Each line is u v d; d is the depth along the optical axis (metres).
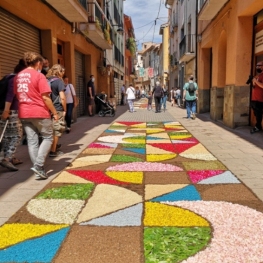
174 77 29.92
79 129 9.55
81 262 2.29
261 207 3.28
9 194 3.77
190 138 7.75
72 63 11.57
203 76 15.04
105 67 18.31
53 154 5.73
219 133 8.46
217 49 11.37
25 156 5.73
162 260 2.29
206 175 4.49
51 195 3.67
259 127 8.09
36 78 4.19
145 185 4.05
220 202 3.41
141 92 57.81
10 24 7.09
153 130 9.30
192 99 12.62
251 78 8.39
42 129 4.29
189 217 3.02
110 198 3.58
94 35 13.46
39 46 8.98
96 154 5.95
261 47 8.26
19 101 4.24
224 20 10.29
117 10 25.81
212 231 2.73
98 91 17.47
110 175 4.52
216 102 11.69
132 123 11.23
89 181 4.24
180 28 24.06
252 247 2.45
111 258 2.34
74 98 8.95
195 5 17.31
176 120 12.21
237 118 9.19
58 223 2.93
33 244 2.55
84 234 2.71
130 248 2.47
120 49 29.62
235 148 6.40
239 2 8.55
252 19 8.73
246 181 4.21
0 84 4.58
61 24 10.05
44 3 8.41
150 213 3.12
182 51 21.22
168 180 4.27
